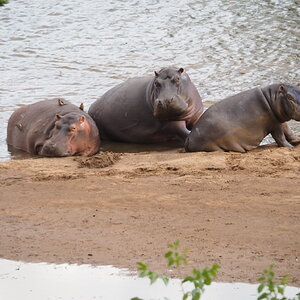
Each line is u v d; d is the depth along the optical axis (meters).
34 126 53.81
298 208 36.78
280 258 30.81
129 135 56.06
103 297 28.12
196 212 36.81
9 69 76.12
